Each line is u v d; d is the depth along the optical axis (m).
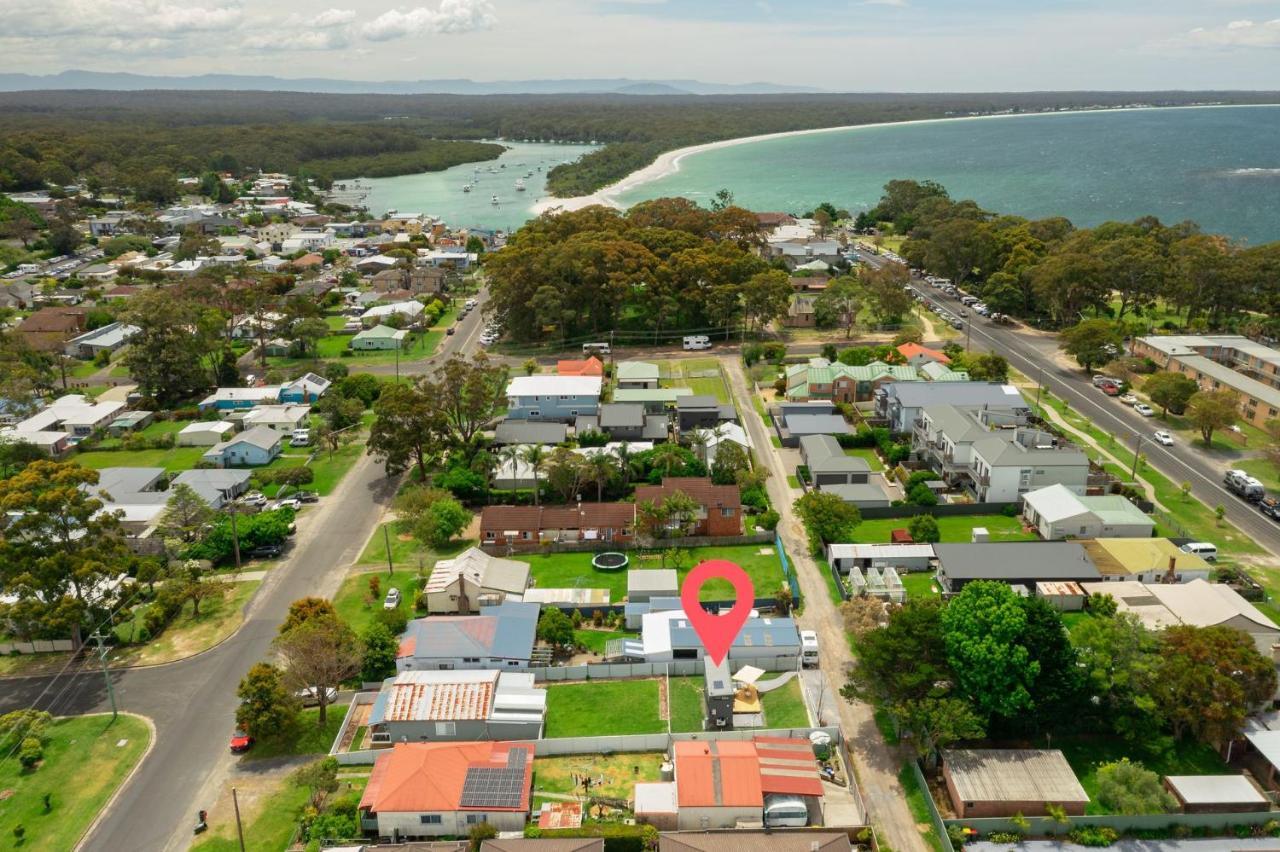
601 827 57.44
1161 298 194.38
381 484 117.25
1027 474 103.00
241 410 144.00
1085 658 65.88
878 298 181.12
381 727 69.12
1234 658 63.06
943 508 102.94
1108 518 94.75
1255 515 101.50
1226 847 55.72
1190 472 112.69
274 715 67.25
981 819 57.38
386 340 176.75
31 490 80.75
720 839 55.41
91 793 64.31
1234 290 168.38
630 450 116.94
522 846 55.16
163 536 96.75
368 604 87.69
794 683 74.25
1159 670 63.56
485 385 125.06
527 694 70.56
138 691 76.12
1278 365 138.50
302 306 177.75
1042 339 173.62
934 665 64.69
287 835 59.97
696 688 74.44
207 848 58.91
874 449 124.50
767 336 179.50
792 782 60.25
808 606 85.50
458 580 84.69
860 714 70.19
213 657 80.69
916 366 141.12
